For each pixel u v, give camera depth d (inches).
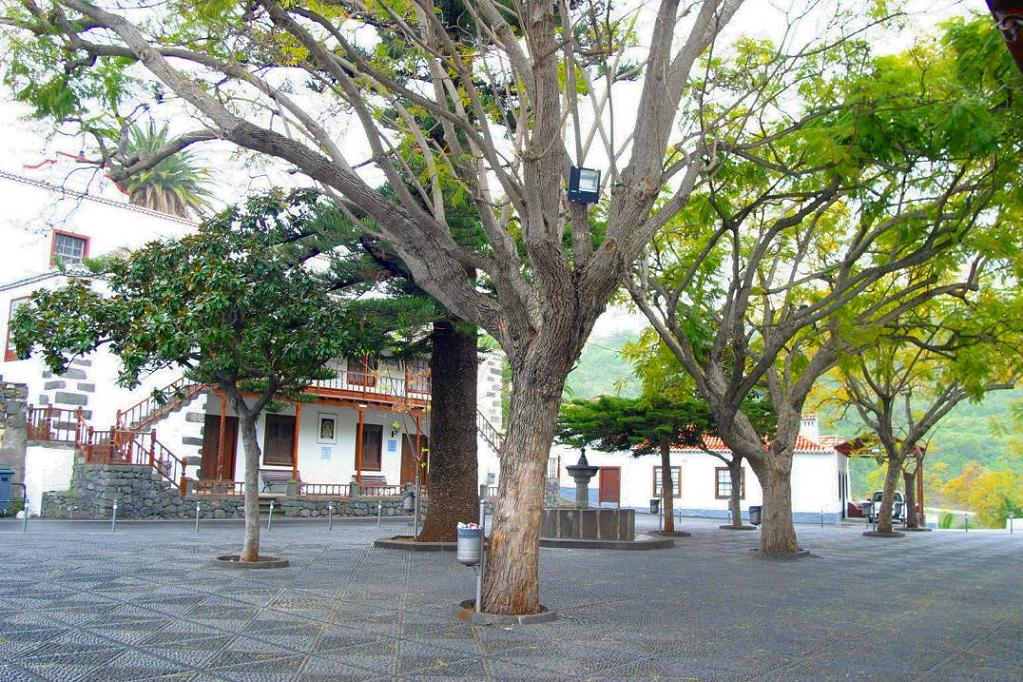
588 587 457.7
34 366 970.7
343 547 646.5
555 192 348.5
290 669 253.4
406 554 601.3
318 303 514.9
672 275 692.1
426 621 336.5
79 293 511.2
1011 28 158.1
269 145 369.1
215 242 500.1
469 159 409.1
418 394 1283.2
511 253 374.6
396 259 631.2
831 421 1314.0
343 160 403.2
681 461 1702.8
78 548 565.9
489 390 1432.1
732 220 597.3
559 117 354.6
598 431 1008.2
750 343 893.8
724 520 1461.6
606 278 347.6
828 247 789.9
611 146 361.1
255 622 323.9
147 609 343.3
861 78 484.4
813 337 788.0
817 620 371.9
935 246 561.6
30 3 374.9
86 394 965.8
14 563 476.7
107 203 1059.3
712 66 546.3
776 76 519.2
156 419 1004.6
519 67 347.3
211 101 370.6
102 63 412.8
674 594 440.1
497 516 356.2
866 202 543.2
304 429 1237.7
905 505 1475.1
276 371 513.7
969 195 530.0
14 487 895.7
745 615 378.6
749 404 1010.7
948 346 643.5
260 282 498.0
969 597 467.8
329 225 586.6
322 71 486.3
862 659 294.2
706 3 370.3
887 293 731.4
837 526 1387.8
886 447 1077.1
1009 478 2076.8
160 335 464.1
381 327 618.2
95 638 286.2
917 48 506.0
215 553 557.3
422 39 406.0
